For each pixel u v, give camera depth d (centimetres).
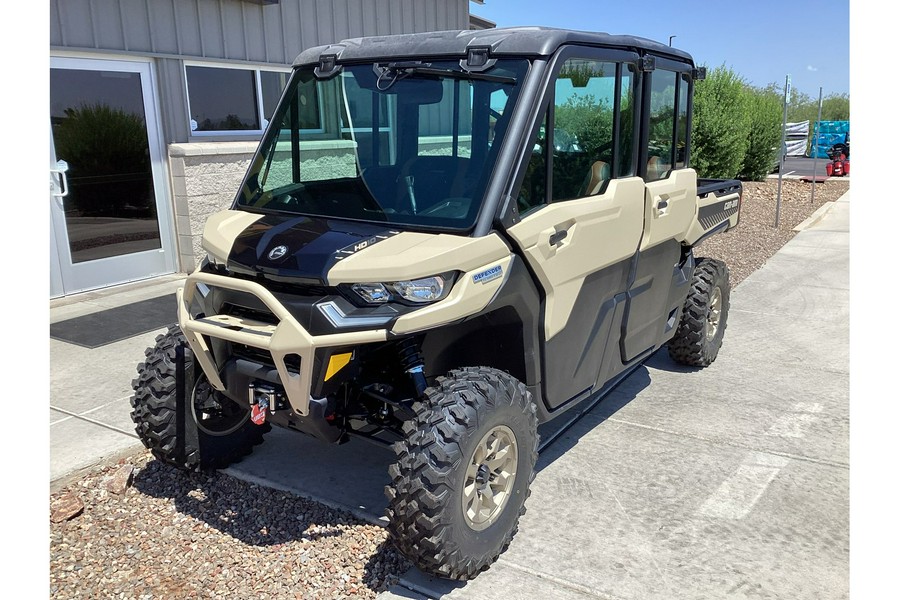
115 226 781
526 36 336
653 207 425
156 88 799
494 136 326
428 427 295
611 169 394
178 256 848
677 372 581
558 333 358
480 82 334
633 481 404
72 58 718
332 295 296
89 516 365
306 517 365
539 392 359
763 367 591
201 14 827
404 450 295
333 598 304
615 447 447
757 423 481
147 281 812
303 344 285
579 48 354
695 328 554
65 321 667
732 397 527
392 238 311
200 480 400
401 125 346
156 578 318
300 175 373
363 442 450
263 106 928
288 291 305
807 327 704
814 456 433
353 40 387
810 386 548
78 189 741
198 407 387
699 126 1689
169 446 376
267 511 371
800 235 1244
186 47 815
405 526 293
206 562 329
